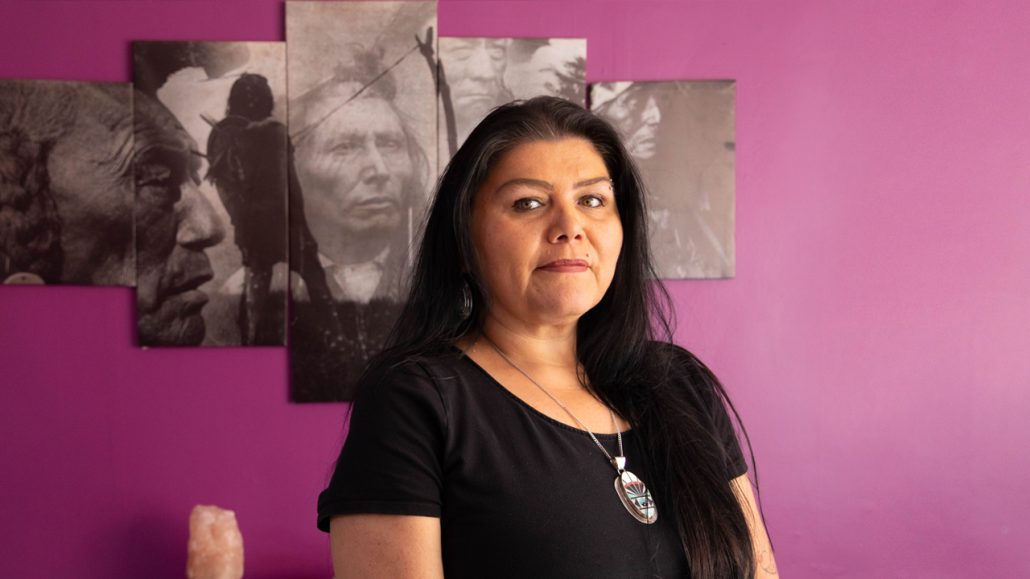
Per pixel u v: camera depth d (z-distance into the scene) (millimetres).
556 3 2623
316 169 2568
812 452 2689
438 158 2588
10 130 2494
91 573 2557
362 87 2568
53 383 2545
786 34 2664
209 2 2553
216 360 2584
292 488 2605
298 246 2570
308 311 2578
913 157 2695
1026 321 2711
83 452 2553
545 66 2592
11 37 2504
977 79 2699
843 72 2678
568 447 1029
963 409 2709
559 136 1107
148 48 2521
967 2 2691
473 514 964
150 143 2531
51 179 2510
